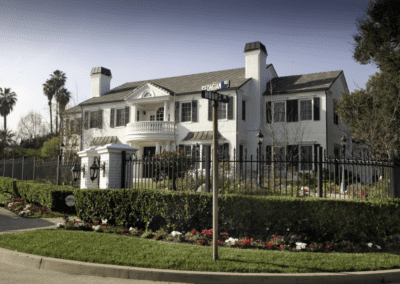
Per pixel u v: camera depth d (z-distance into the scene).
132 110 27.48
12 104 60.53
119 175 9.76
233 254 5.80
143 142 26.97
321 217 6.70
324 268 5.16
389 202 6.98
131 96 27.23
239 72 27.33
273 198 6.84
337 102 20.52
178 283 4.89
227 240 6.68
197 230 7.30
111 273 5.16
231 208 6.95
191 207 7.25
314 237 6.75
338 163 7.93
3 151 36.62
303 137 22.47
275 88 24.45
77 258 5.59
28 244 6.50
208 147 7.72
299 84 24.00
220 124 23.72
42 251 6.02
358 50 20.34
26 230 8.03
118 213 8.30
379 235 6.82
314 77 24.58
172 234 7.04
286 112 23.23
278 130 23.36
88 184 11.45
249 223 6.89
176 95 25.72
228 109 23.52
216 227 5.57
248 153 24.27
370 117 17.03
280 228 6.82
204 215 7.21
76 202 9.33
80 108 31.50
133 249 6.12
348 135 23.67
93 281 4.92
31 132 58.22
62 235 7.26
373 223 6.80
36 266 5.63
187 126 25.12
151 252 5.91
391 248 6.73
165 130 25.22
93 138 29.31
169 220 7.46
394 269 5.25
